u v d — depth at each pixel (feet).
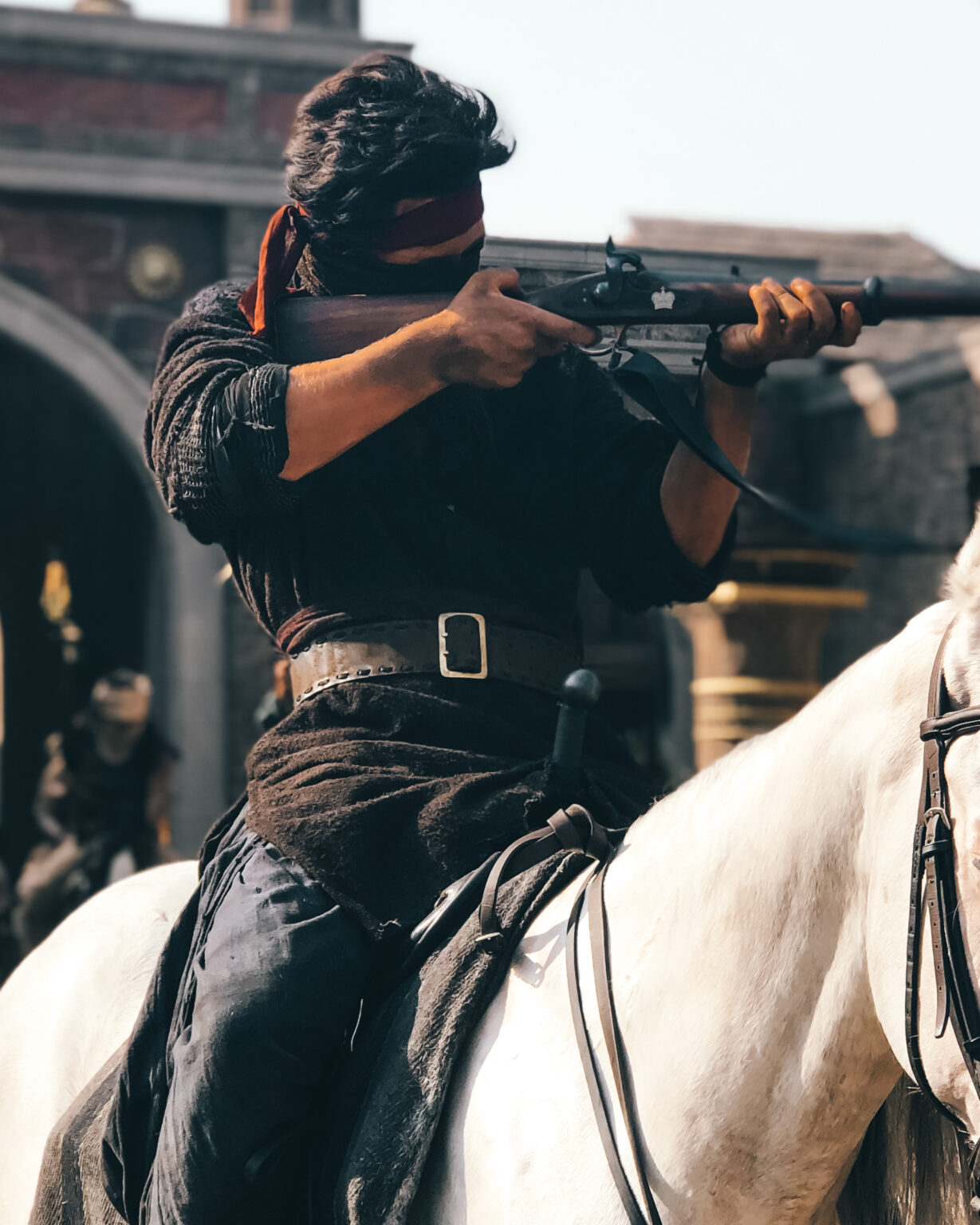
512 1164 6.16
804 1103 5.84
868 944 5.57
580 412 8.30
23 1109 9.02
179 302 37.78
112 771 24.63
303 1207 6.78
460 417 7.64
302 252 8.00
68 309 37.24
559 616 8.01
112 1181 7.42
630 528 7.96
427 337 7.02
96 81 36.81
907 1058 5.31
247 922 6.86
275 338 7.72
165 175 36.86
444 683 7.45
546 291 7.38
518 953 6.63
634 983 6.28
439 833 6.95
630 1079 6.16
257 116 37.37
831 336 7.14
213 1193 6.73
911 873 5.34
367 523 7.62
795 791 5.97
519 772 7.20
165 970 7.48
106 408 37.14
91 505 57.88
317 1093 6.81
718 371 7.47
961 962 5.10
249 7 39.58
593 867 6.87
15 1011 9.65
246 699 36.68
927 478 38.52
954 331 38.70
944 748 5.25
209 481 7.27
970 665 5.28
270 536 7.75
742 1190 5.94
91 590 57.52
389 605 7.55
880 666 5.77
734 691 26.14
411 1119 6.37
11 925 27.14
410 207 7.73
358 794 7.07
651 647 39.70
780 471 42.80
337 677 7.54
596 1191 6.00
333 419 7.06
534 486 7.94
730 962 6.03
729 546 8.04
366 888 6.92
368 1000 6.86
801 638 26.30
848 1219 6.19
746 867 6.07
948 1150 5.79
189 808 35.91
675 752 38.60
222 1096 6.62
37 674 57.47
